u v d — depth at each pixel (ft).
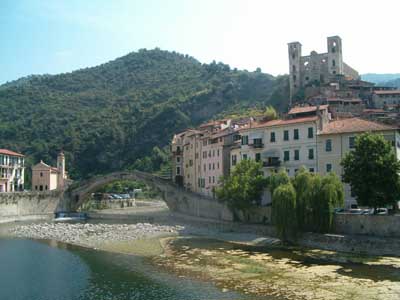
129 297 132.77
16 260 190.80
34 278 157.89
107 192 652.07
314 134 271.90
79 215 414.21
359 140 210.59
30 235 274.36
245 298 127.44
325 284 139.03
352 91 576.20
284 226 213.05
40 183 491.72
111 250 214.90
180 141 444.96
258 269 163.02
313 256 185.88
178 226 305.73
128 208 490.49
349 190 254.88
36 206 404.57
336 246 197.47
